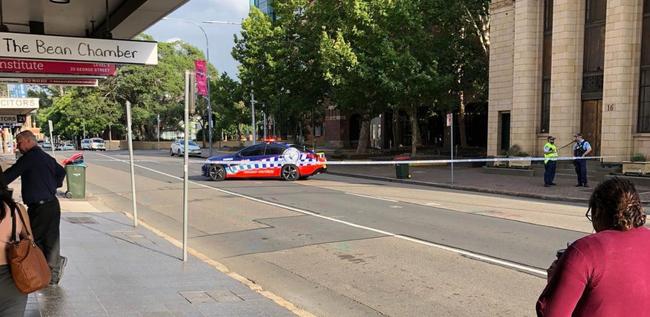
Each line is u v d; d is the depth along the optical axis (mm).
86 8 10250
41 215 5945
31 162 5930
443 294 6445
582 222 11250
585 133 22781
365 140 37188
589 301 2389
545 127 24625
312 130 57062
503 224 11031
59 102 77750
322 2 31438
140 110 67750
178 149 43219
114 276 6668
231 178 21469
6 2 9625
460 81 31719
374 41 28375
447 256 8289
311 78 33594
